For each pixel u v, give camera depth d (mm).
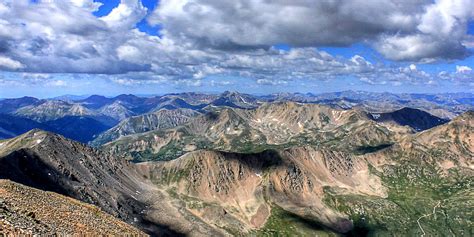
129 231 73188
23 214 53125
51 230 51438
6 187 69438
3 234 41219
